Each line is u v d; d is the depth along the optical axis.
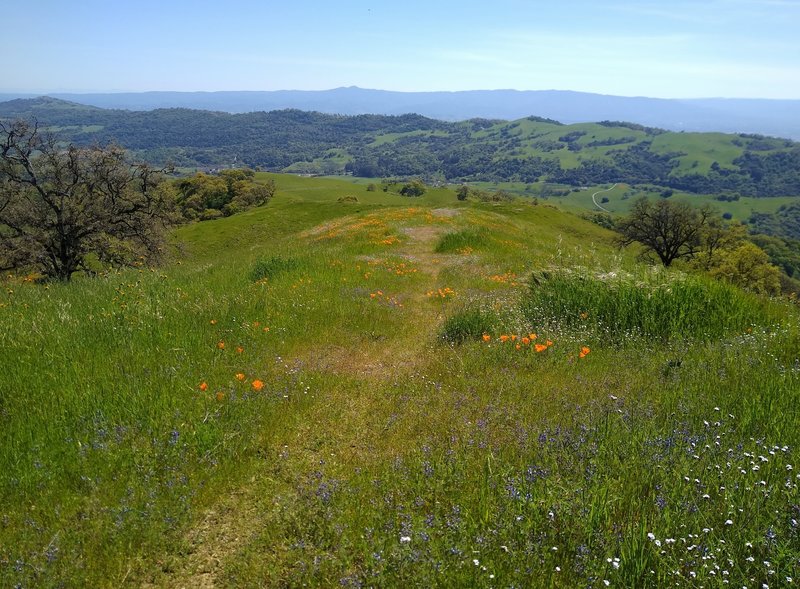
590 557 3.27
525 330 8.65
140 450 4.73
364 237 25.61
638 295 9.14
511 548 3.38
